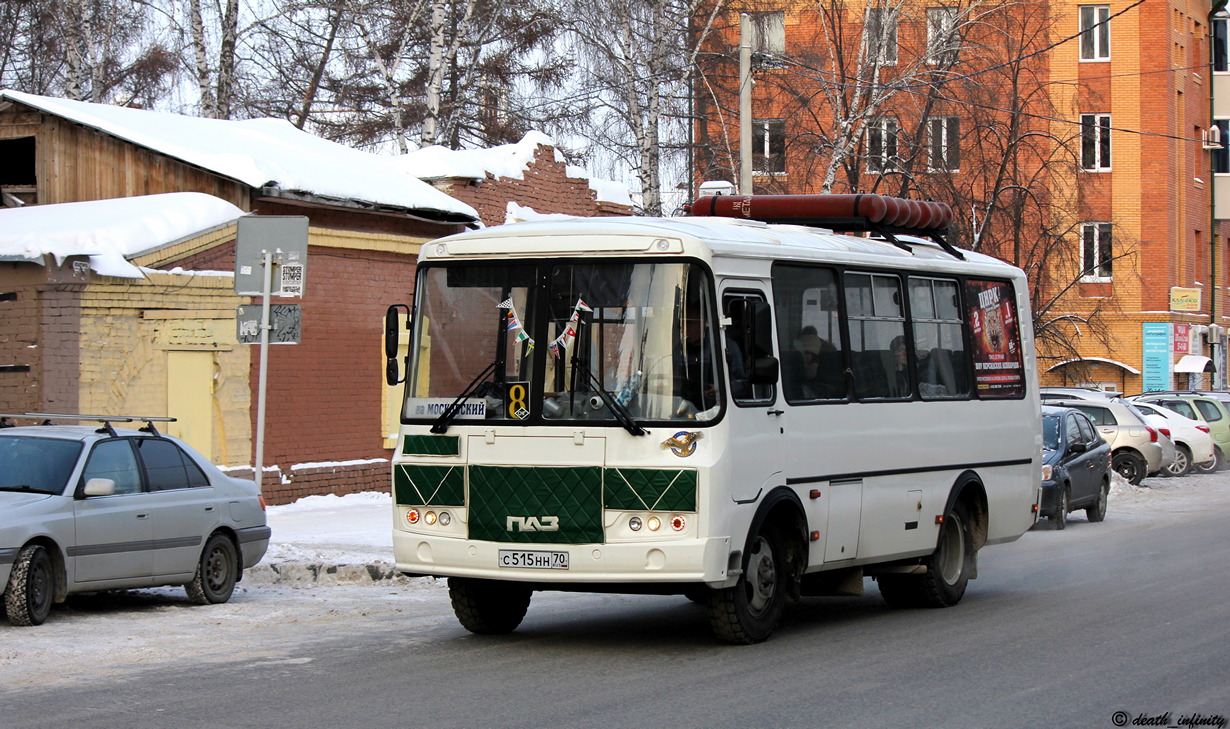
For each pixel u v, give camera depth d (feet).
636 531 32.07
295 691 28.84
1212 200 174.60
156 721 25.95
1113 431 101.04
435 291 34.76
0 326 59.11
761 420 33.94
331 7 110.32
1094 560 55.42
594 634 36.99
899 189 118.62
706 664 32.19
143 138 68.54
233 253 66.13
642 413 32.37
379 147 136.05
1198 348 174.09
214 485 43.73
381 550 53.52
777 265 35.78
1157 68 167.12
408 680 30.12
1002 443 46.06
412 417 34.47
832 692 28.84
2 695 28.27
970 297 45.27
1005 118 123.95
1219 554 56.44
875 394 39.55
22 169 82.84
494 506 33.14
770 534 35.14
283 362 68.64
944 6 114.21
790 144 114.11
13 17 114.93
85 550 38.42
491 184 85.10
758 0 110.52
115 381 60.59
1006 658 33.04
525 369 33.35
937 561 42.55
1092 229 163.43
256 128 83.46
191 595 42.57
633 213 102.63
